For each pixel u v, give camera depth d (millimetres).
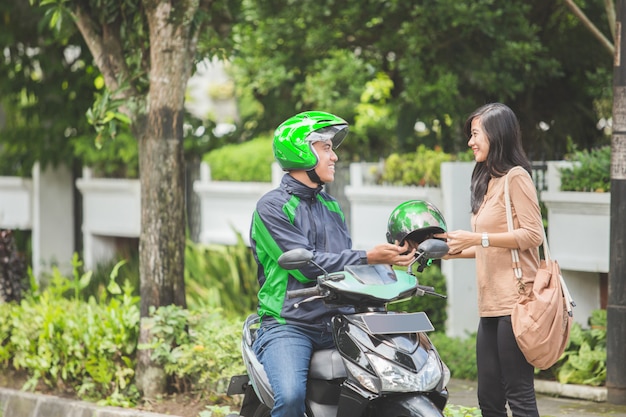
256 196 15570
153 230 10250
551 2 14922
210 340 9867
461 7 13531
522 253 7062
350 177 14531
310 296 6488
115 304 10914
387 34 15391
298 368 6582
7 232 14047
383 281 6445
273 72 16250
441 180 13102
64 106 18578
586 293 12266
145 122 10289
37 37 18141
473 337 12484
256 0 15742
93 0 10547
